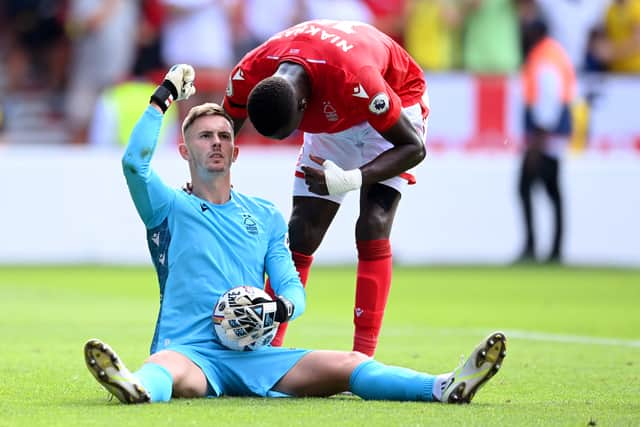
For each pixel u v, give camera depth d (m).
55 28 73.06
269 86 20.94
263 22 70.38
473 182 69.19
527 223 69.50
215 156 19.66
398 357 27.58
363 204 23.66
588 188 69.31
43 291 50.66
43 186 65.81
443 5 71.81
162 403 17.88
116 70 70.81
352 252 68.69
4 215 65.50
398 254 69.19
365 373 18.64
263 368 19.02
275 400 18.55
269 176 67.31
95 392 20.08
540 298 49.81
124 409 17.30
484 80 68.94
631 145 71.00
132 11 70.50
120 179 66.62
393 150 22.30
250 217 19.84
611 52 74.06
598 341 32.81
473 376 17.98
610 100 70.81
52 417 16.75
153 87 69.62
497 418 17.00
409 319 40.44
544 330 36.59
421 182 68.94
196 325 19.09
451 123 69.06
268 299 18.98
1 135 70.19
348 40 22.23
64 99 71.38
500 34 72.06
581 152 70.38
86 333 33.16
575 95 69.75
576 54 73.75
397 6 72.25
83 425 16.02
